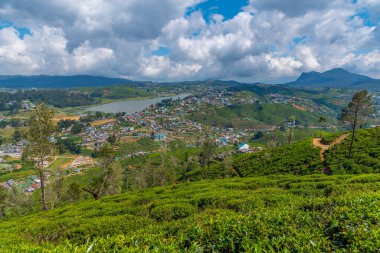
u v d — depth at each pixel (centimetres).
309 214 732
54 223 1460
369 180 1730
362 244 500
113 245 623
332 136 5078
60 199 5391
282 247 548
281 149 5081
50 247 665
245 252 538
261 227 634
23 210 5184
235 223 677
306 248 517
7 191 5519
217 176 4934
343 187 1452
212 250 587
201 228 683
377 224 585
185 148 12669
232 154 9744
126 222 1225
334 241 551
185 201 1576
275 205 1173
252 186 2103
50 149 3125
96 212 1611
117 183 5188
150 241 635
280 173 3744
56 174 8812
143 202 1912
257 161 4816
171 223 892
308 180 2056
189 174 6075
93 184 4166
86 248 600
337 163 3338
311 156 4025
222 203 1388
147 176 5247
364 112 3209
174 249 570
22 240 1121
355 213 659
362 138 4122
